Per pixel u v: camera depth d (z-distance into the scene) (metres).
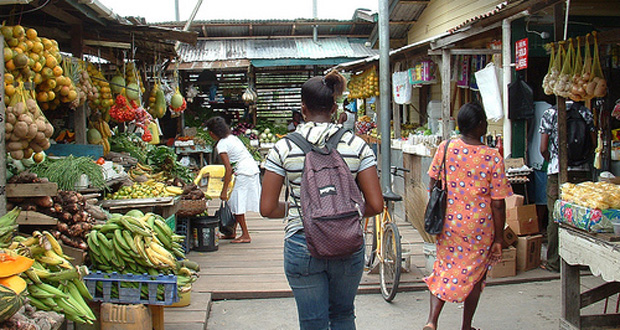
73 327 3.40
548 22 6.07
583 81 4.04
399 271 4.34
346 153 2.52
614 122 6.00
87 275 3.29
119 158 6.40
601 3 6.12
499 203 3.37
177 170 7.37
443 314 4.27
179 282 4.05
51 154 5.07
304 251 2.47
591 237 3.16
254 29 14.23
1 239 2.89
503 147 6.34
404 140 8.44
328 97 2.58
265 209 2.54
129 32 5.92
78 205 3.68
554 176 5.00
